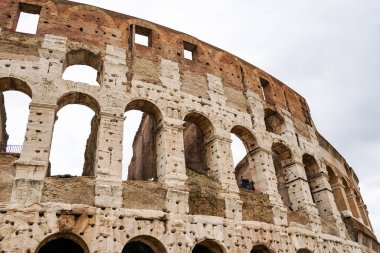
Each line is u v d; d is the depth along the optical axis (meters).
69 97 25.89
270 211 28.83
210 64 34.78
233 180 28.27
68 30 28.67
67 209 20.73
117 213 21.83
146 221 22.42
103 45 29.28
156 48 31.92
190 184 25.83
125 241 21.16
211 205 25.73
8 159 21.58
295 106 42.44
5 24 26.80
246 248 25.19
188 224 23.59
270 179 30.95
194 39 35.53
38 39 27.02
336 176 42.84
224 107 32.44
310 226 31.44
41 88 24.72
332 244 32.44
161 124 27.73
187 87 31.03
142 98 27.80
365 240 42.19
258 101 36.19
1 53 25.23
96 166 23.42
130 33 31.89
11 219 19.45
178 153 26.61
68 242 23.95
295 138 37.84
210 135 30.56
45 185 21.25
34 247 19.06
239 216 26.34
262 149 32.28
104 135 24.67
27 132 22.66
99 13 31.25
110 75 27.72
